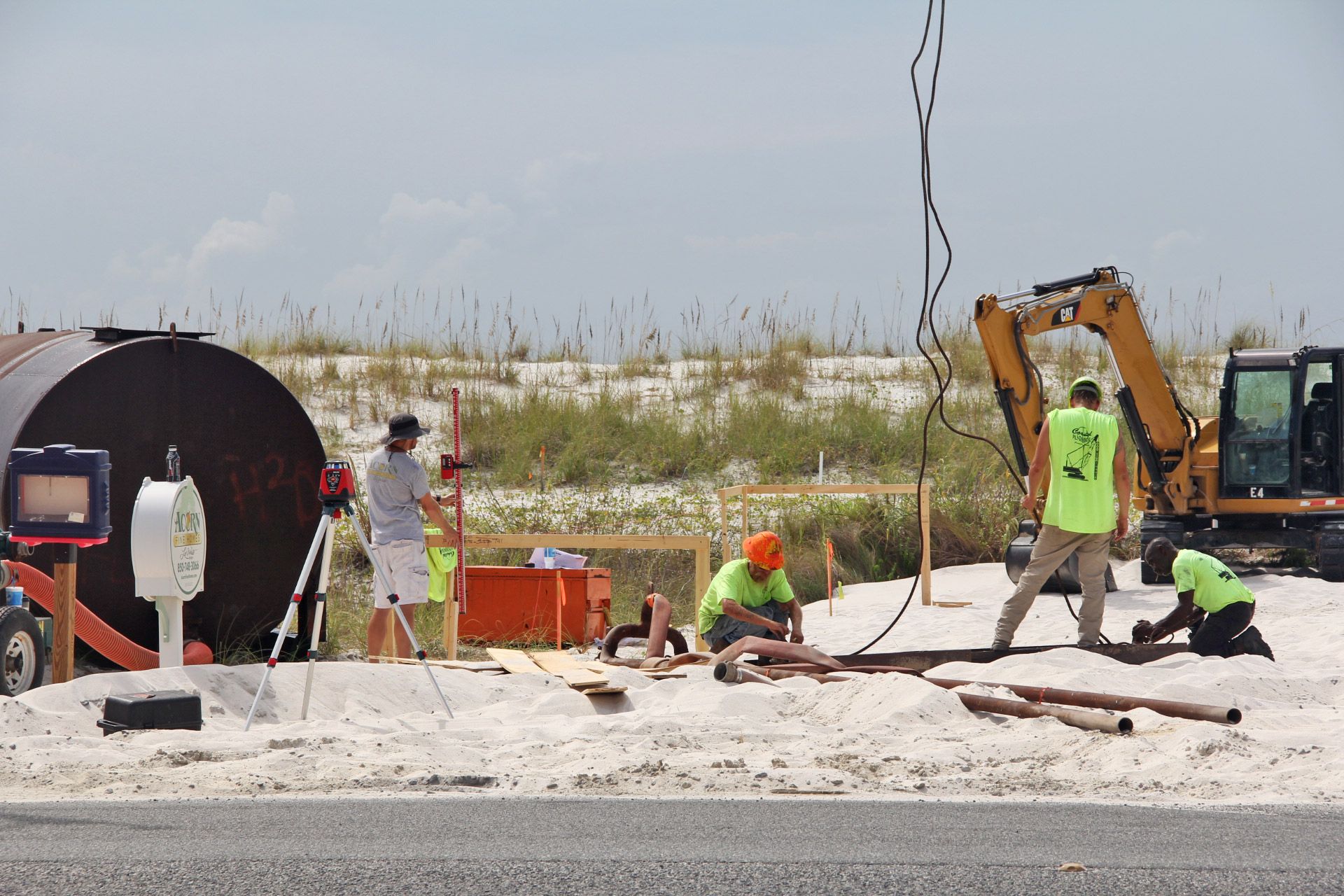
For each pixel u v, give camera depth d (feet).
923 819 25.52
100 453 43.06
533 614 65.46
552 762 31.83
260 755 31.99
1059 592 77.66
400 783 29.09
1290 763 31.48
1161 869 21.53
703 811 26.25
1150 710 37.27
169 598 42.47
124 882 20.66
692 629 71.31
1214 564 50.57
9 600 42.65
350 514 39.17
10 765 30.30
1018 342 75.77
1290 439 80.12
